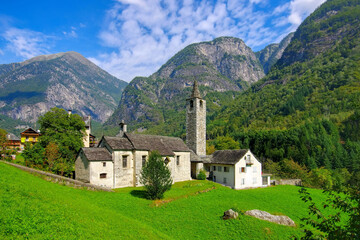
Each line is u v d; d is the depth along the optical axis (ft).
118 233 58.08
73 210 62.59
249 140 358.43
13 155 197.47
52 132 164.14
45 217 51.31
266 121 520.42
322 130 335.47
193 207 98.17
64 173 139.23
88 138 258.37
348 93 468.75
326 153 278.26
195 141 191.01
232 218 88.17
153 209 91.45
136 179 131.23
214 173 187.52
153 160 104.22
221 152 194.59
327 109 445.78
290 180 210.79
